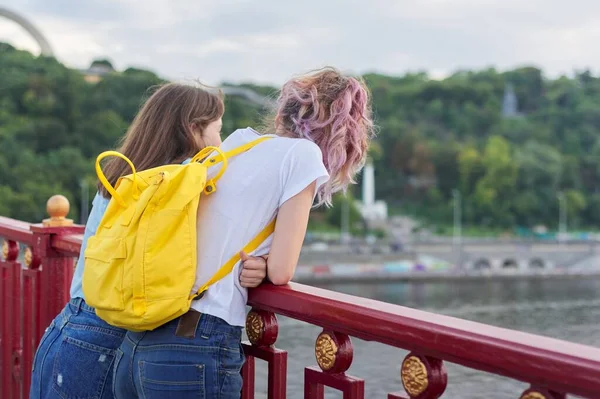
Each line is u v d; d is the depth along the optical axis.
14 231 3.97
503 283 85.12
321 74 2.50
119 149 2.71
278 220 2.29
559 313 28.72
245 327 2.48
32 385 2.67
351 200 123.19
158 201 2.21
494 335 1.68
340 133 2.41
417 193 144.25
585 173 152.12
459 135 162.00
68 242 3.52
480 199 140.50
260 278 2.30
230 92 100.38
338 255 100.38
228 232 2.30
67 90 106.12
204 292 2.26
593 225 145.00
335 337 2.14
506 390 6.18
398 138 147.75
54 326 2.67
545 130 162.50
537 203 140.88
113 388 2.42
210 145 2.70
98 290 2.23
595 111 166.88
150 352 2.25
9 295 4.09
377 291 77.94
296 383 7.50
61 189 94.50
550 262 111.25
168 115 2.63
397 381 7.22
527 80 184.62
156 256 2.17
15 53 114.06
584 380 1.48
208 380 2.21
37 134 100.88
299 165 2.29
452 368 7.12
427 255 109.69
